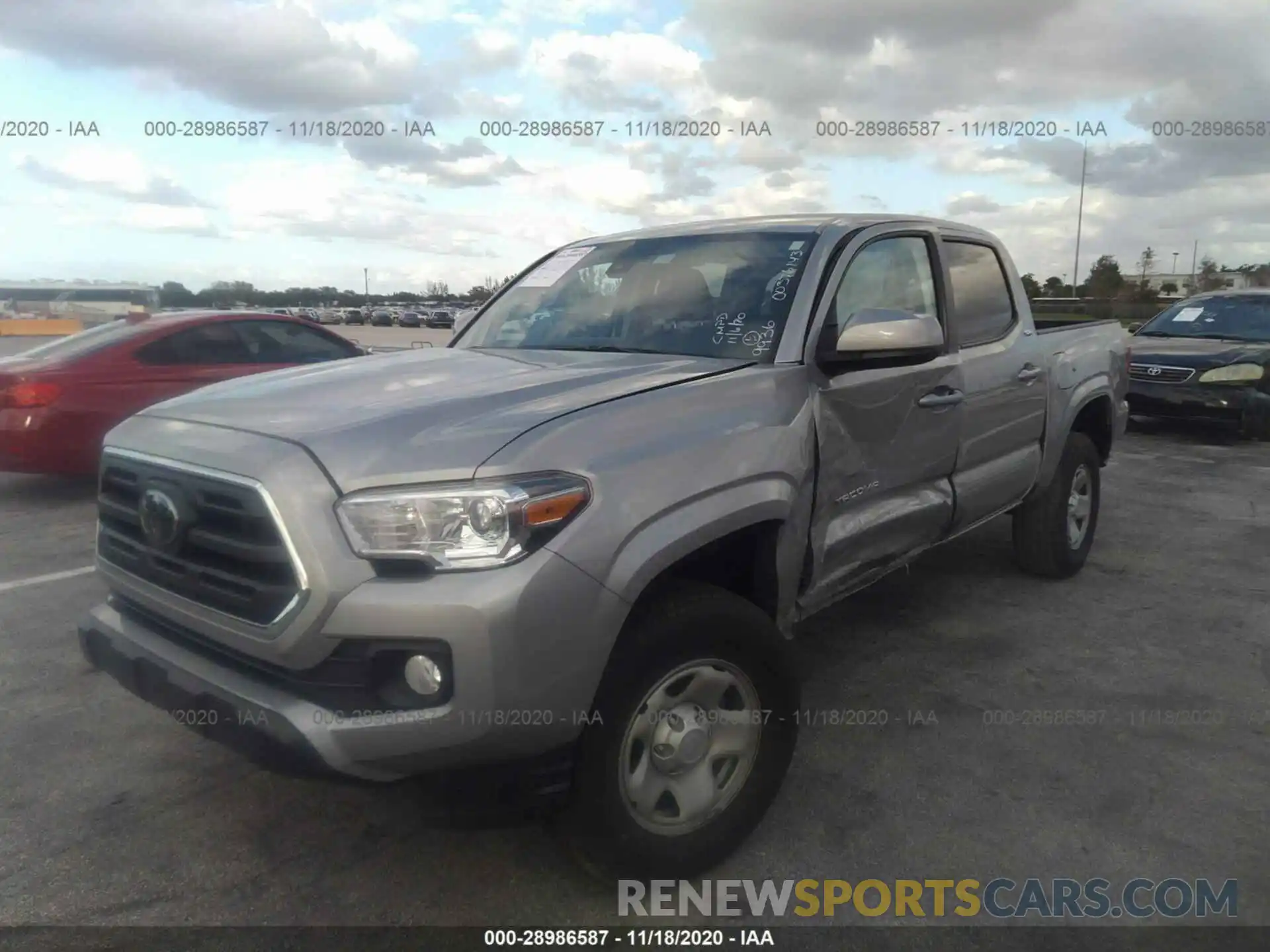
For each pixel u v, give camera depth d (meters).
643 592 2.66
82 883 2.80
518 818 2.49
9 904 2.70
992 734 3.74
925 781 3.40
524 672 2.28
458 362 3.37
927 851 3.00
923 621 4.95
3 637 4.69
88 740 3.65
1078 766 3.51
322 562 2.29
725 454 2.77
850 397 3.37
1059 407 5.09
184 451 2.62
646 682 2.57
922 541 4.07
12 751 3.56
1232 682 4.24
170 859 2.92
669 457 2.62
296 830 3.07
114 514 2.93
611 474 2.47
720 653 2.74
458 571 2.28
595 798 2.53
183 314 8.45
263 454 2.44
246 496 2.39
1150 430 11.50
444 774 2.37
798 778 3.41
